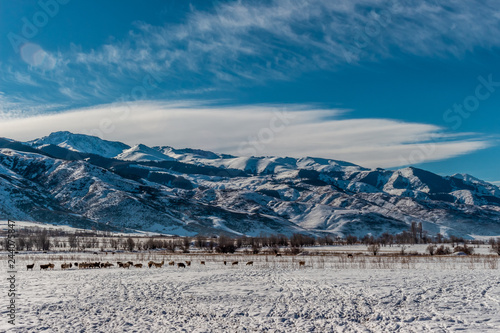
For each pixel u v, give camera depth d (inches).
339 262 2950.3
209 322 1063.6
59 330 978.7
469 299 1359.5
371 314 1149.7
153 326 1019.3
